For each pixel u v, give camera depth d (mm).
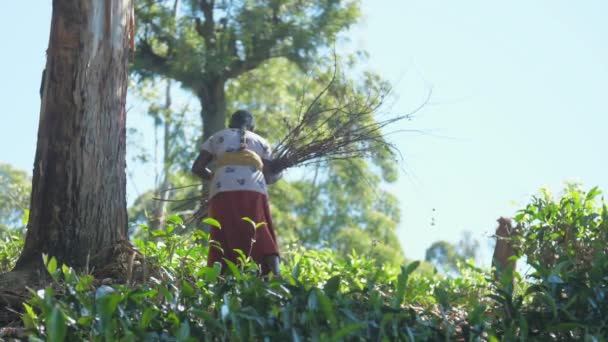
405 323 5133
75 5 8117
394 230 32812
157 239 8586
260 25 24344
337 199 31562
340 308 4996
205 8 25312
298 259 9891
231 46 25109
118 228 8117
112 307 4660
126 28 8391
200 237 7539
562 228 7648
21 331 6125
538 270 5629
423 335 5078
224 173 8023
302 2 25438
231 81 28375
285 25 25031
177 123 29422
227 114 28562
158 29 25156
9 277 7566
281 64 28766
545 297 5320
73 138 8031
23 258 7906
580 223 7566
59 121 8047
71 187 7992
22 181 28812
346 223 31906
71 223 7949
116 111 8250
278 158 8773
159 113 29375
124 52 8359
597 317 5465
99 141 8109
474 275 9180
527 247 7766
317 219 31797
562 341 5406
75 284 5379
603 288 5641
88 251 7945
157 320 5066
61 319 4305
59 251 7902
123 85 8359
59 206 7965
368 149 9031
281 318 4902
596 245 7141
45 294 4727
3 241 9695
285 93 28062
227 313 4793
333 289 5156
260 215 7953
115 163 8203
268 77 28266
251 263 6816
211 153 8219
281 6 25312
